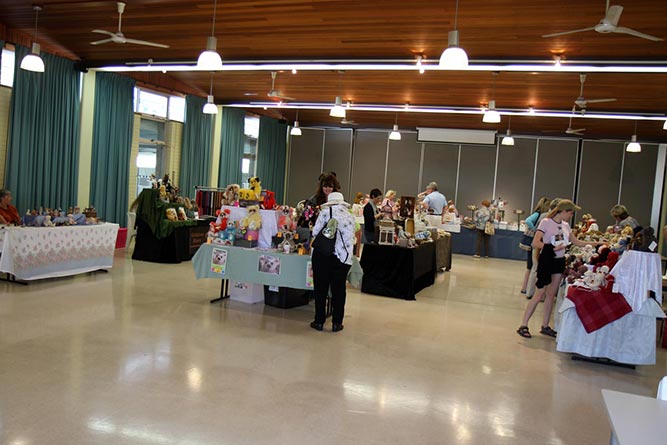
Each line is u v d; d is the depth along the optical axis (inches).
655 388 161.0
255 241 224.5
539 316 251.4
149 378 138.2
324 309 200.1
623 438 62.1
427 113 494.0
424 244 298.5
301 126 605.9
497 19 219.0
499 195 554.3
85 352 154.2
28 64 239.1
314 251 196.5
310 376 149.1
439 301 272.5
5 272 233.5
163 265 316.8
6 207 248.1
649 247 174.1
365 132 590.9
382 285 274.7
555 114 396.5
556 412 136.8
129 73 376.2
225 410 122.7
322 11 226.5
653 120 434.9
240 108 510.0
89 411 117.0
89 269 268.4
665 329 213.8
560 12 207.0
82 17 260.5
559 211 206.2
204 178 466.6
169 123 434.0
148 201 323.0
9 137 297.7
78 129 341.4
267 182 569.9
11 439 102.8
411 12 218.7
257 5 225.8
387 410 130.1
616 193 526.3
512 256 500.4
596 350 178.4
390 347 183.6
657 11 198.8
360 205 435.2
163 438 107.7
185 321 196.2
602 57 254.8
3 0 242.2
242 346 171.8
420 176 575.8
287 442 109.9
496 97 375.2
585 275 182.5
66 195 335.0
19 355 147.9
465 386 150.9
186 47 298.7
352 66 288.7
